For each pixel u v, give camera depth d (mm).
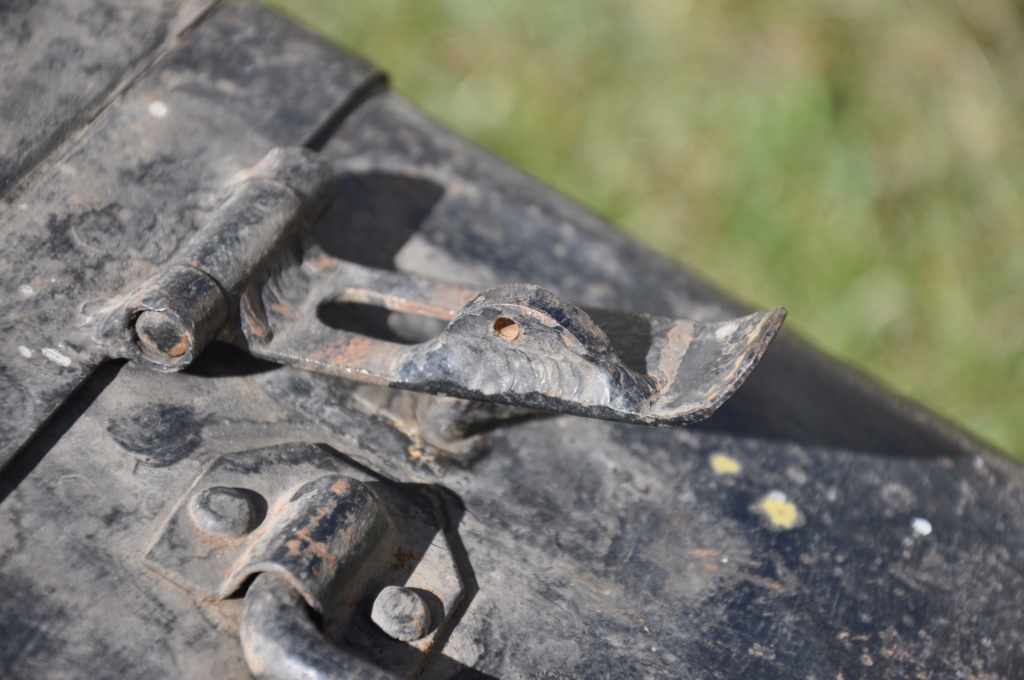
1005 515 372
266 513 323
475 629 327
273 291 343
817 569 353
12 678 302
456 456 351
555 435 361
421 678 319
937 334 778
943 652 345
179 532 318
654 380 324
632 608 339
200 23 385
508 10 891
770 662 337
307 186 353
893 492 370
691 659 335
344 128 393
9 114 354
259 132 376
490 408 349
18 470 321
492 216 394
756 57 880
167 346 328
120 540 317
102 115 362
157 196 355
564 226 400
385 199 386
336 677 297
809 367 398
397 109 405
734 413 376
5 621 307
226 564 316
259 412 341
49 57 364
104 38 372
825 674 338
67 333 333
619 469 360
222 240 337
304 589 307
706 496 360
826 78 869
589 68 876
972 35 905
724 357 320
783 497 363
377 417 350
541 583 338
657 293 396
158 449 328
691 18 896
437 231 385
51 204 347
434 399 350
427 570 328
